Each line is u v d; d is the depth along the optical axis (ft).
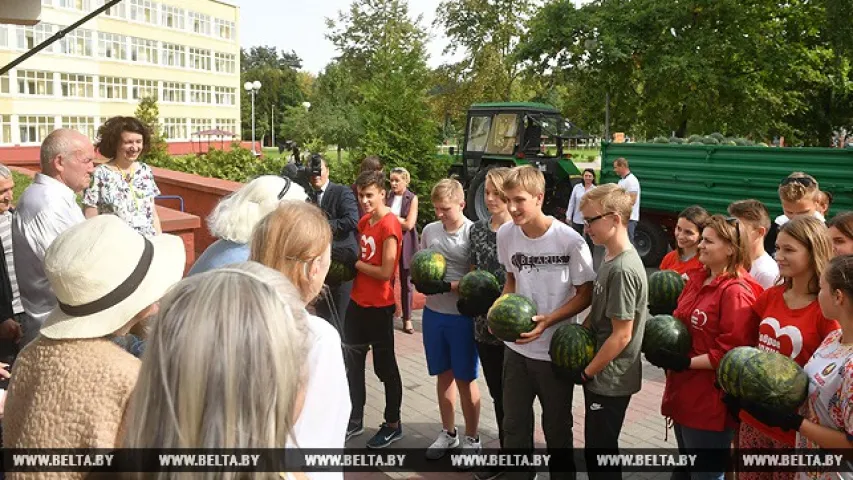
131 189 17.60
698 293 12.25
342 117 136.46
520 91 114.93
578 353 11.93
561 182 51.16
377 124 39.42
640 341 11.87
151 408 4.85
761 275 14.47
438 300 15.33
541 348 13.01
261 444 4.85
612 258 11.76
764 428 10.86
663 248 41.93
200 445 4.72
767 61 62.54
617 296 11.36
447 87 118.93
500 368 15.01
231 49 246.27
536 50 67.41
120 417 5.96
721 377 10.17
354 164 39.78
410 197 24.86
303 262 7.85
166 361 4.79
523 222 12.80
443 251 15.66
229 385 4.73
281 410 4.99
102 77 190.39
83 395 6.01
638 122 69.67
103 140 17.39
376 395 19.67
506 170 15.03
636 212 39.75
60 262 6.43
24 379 6.40
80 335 6.39
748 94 61.93
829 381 9.19
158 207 31.07
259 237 7.91
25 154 156.97
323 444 6.77
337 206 18.90
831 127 75.00
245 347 4.83
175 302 5.05
